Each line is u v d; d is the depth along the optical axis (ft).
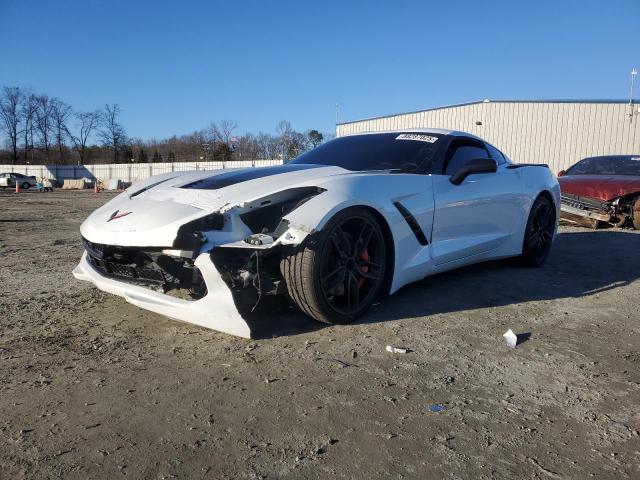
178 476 5.36
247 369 8.01
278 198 9.36
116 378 7.73
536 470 5.51
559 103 69.05
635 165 28.94
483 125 73.31
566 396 7.27
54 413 6.68
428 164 12.35
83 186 135.74
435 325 10.18
